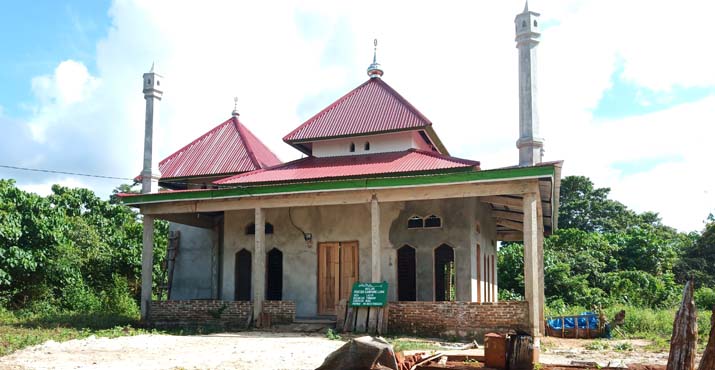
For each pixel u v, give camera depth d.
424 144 23.27
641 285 32.66
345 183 17.58
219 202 19.28
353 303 17.14
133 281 28.52
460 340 15.93
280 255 21.30
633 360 12.14
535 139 18.91
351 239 20.25
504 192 16.33
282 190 18.25
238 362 11.53
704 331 16.84
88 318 20.66
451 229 19.09
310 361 11.62
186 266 23.50
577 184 53.38
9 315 20.78
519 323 15.71
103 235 29.03
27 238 23.22
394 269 19.55
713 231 43.44
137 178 24.03
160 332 17.75
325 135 21.98
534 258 15.84
